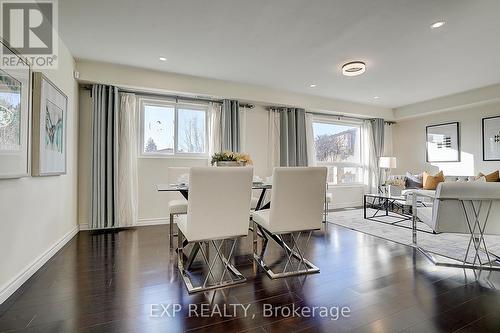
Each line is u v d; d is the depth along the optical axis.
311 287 1.94
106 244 2.98
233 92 4.36
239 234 2.02
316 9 2.30
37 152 2.15
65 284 1.95
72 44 2.96
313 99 5.14
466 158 5.09
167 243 3.04
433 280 2.06
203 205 1.87
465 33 2.70
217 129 4.42
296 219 2.20
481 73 3.86
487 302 1.73
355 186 6.07
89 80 3.48
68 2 2.16
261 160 4.89
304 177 2.15
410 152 6.14
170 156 4.21
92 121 3.55
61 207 2.86
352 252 2.74
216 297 1.79
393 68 3.68
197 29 2.65
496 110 4.68
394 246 2.94
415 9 2.29
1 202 1.68
